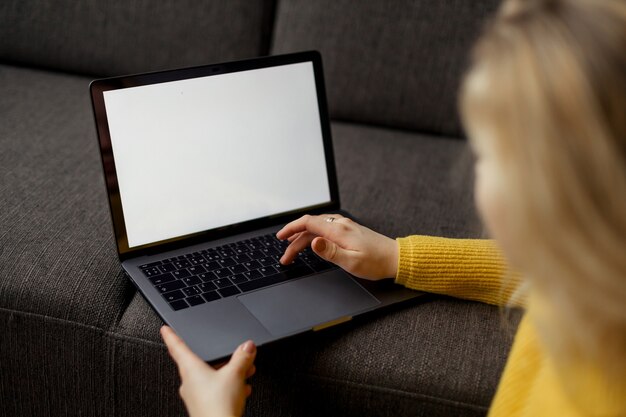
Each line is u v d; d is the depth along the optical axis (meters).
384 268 0.92
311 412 0.89
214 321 0.85
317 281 0.94
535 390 0.72
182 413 0.93
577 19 0.49
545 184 0.49
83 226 1.05
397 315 0.91
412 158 1.33
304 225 0.94
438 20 1.37
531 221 0.51
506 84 0.50
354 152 1.32
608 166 0.48
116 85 0.95
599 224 0.49
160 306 0.87
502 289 0.93
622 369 0.60
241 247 1.00
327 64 1.43
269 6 1.50
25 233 1.01
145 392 0.93
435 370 0.84
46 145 1.25
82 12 1.50
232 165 1.03
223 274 0.94
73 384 0.96
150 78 0.98
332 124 1.44
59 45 1.53
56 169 1.19
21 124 1.31
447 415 0.83
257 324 0.85
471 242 0.96
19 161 1.19
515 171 0.51
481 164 0.58
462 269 0.93
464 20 1.36
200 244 1.00
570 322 0.56
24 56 1.55
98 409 0.97
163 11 1.48
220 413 0.73
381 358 0.85
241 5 1.47
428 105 1.41
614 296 0.52
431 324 0.90
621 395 0.61
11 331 0.95
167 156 0.99
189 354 0.78
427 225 1.12
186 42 1.49
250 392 0.82
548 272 0.53
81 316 0.92
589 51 0.48
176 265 0.95
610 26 0.48
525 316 0.78
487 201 0.56
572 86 0.48
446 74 1.39
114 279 0.97
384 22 1.39
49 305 0.93
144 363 0.91
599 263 0.50
